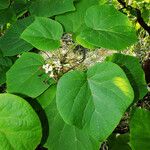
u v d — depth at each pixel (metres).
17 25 0.52
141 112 0.51
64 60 0.48
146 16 1.12
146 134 0.50
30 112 0.39
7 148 0.38
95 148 0.44
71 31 0.49
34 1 0.53
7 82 0.45
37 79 0.45
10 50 0.50
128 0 1.07
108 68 0.42
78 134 0.45
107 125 0.40
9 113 0.39
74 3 0.51
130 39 0.45
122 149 0.59
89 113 0.41
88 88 0.42
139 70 0.49
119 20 0.47
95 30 0.46
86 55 0.57
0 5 0.54
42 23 0.47
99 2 0.51
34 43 0.45
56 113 0.46
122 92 0.41
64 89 0.41
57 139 0.45
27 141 0.39
